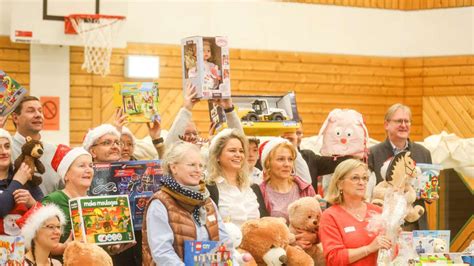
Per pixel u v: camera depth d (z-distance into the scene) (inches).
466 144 347.6
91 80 406.0
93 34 387.2
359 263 183.8
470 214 347.3
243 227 179.6
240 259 172.2
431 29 473.4
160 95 422.6
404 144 242.1
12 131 380.5
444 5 470.6
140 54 415.8
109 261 159.6
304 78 457.7
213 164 191.5
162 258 154.6
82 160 180.2
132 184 188.9
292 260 179.6
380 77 475.5
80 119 403.9
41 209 162.7
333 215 187.2
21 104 213.9
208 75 215.8
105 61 391.5
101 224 169.9
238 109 276.8
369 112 473.7
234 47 439.2
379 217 184.1
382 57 474.9
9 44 387.9
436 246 191.5
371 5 472.1
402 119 239.0
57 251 168.2
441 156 345.1
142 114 221.5
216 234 164.6
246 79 442.6
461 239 347.3
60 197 178.5
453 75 468.4
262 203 198.8
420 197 220.1
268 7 447.2
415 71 478.0
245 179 193.6
